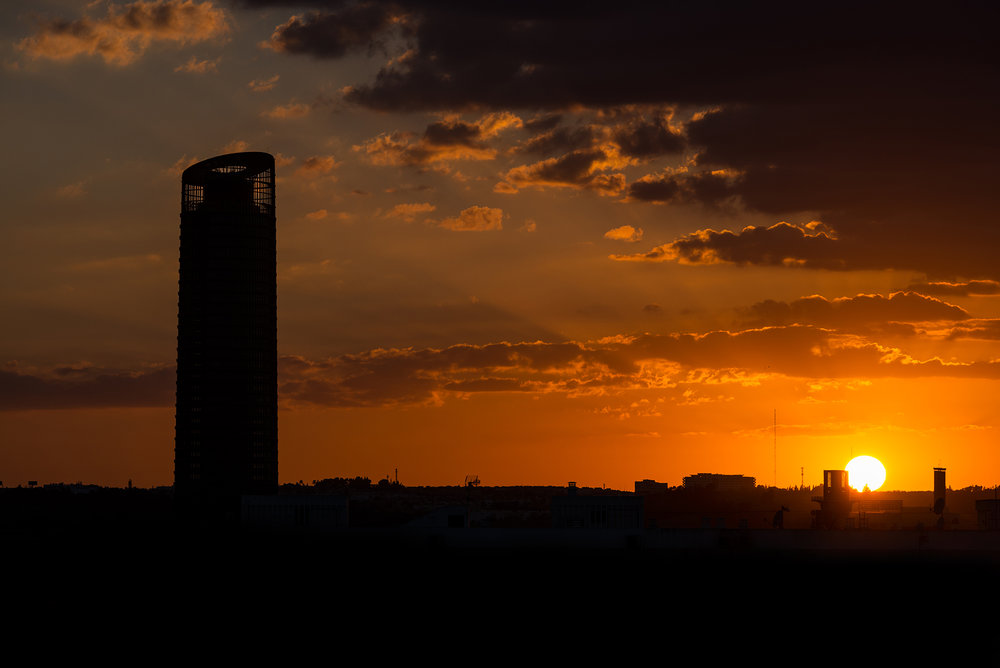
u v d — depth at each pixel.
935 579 178.00
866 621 156.12
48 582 186.75
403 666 138.62
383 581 181.88
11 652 145.25
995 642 146.12
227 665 140.12
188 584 183.00
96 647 147.62
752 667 136.88
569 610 161.75
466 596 171.00
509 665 138.50
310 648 146.62
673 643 147.12
